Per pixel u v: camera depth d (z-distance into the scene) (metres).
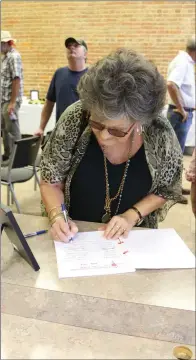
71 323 0.85
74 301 0.84
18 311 0.87
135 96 0.88
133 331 0.82
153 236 1.09
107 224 1.14
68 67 3.01
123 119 0.93
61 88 3.00
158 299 0.82
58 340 0.80
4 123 3.76
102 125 0.99
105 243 1.04
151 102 0.92
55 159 1.19
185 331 0.80
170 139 1.16
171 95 3.52
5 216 0.89
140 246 1.03
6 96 3.72
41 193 1.23
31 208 2.72
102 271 0.92
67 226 1.08
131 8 5.18
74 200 1.27
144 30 5.22
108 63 0.90
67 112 1.17
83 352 0.77
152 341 0.81
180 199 1.26
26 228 1.13
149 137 1.14
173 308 0.79
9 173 2.72
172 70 3.55
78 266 0.93
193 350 0.78
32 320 0.86
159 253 1.00
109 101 0.88
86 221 1.21
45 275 0.90
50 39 5.52
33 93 5.28
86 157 1.19
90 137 1.15
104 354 0.77
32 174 2.94
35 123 4.91
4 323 0.84
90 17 5.33
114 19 5.28
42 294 0.85
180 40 5.12
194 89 3.64
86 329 0.84
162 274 0.91
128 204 1.25
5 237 1.06
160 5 5.07
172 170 1.19
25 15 5.47
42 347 0.78
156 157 1.16
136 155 1.17
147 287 0.86
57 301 0.85
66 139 1.15
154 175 1.18
